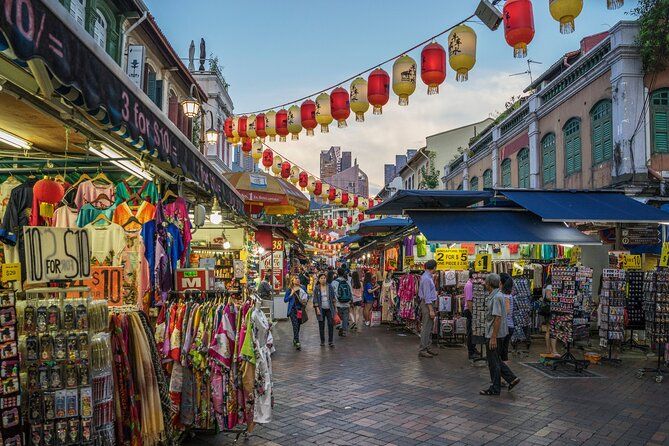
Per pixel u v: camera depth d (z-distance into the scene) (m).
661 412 6.54
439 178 34.03
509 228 11.42
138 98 4.12
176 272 6.02
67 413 3.63
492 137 23.27
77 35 3.15
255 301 5.84
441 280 12.66
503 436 5.60
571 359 9.30
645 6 13.02
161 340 5.25
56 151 6.01
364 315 16.91
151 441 4.34
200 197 8.65
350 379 8.46
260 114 9.57
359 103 7.48
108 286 5.20
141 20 13.05
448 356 10.77
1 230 4.39
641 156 13.01
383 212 14.25
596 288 13.29
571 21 4.99
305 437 5.57
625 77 13.22
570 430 5.81
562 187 16.67
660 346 8.70
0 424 3.39
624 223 11.99
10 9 2.52
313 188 15.31
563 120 16.64
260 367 5.50
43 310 3.71
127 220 5.82
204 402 5.25
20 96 3.72
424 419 6.21
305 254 43.00
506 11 5.39
